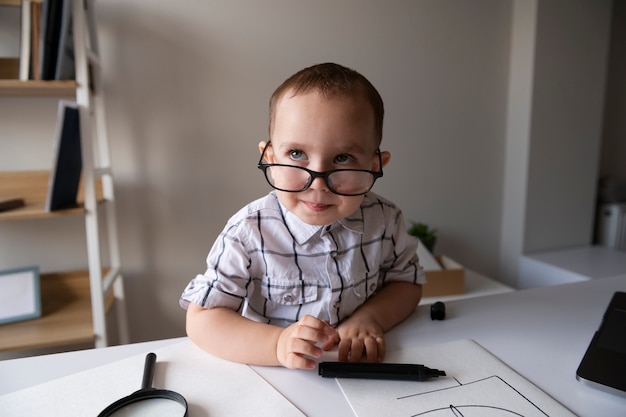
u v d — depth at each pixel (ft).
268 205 2.02
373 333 1.70
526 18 5.48
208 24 4.50
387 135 5.37
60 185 3.42
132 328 4.76
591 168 6.05
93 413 1.20
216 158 4.73
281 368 1.47
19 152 4.15
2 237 4.22
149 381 1.35
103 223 4.47
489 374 1.40
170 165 4.61
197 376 1.41
